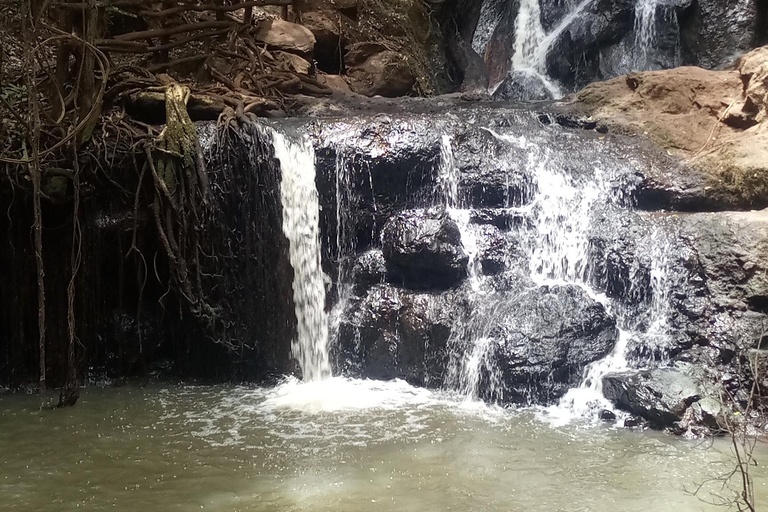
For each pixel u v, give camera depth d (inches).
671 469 233.0
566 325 307.3
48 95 364.8
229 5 438.6
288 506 208.8
